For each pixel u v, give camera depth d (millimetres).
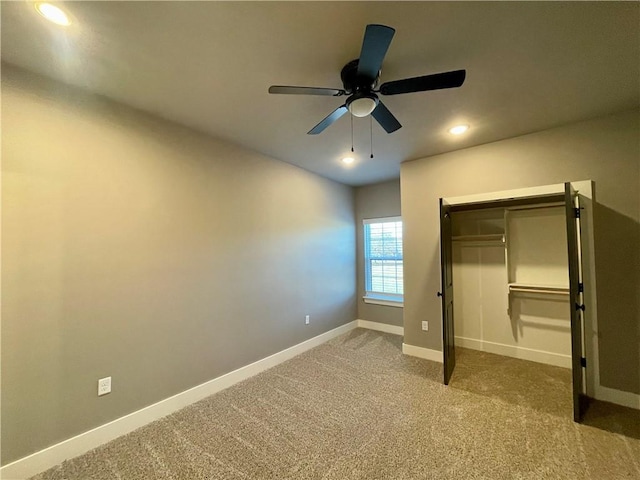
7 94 1660
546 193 2666
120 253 2102
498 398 2463
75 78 1818
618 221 2393
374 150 3195
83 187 1936
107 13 1307
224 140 2850
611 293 2414
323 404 2418
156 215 2318
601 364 2445
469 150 3123
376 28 1131
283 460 1781
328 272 4266
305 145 3020
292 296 3609
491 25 1424
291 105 2188
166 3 1253
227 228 2865
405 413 2262
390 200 4570
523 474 1640
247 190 3082
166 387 2338
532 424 2096
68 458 1820
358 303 4906
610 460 1735
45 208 1777
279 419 2213
